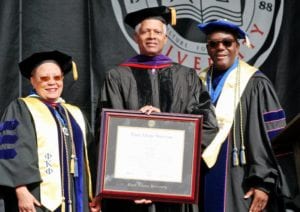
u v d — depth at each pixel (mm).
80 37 8719
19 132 7371
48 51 8016
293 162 7812
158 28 7645
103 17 8773
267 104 7980
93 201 7523
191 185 7281
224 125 7945
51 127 7496
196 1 8961
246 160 7883
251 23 9023
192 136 7344
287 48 9039
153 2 8875
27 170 7242
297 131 6812
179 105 7539
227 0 9008
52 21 8672
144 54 7734
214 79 8242
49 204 7273
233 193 7816
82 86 8703
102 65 8734
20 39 8586
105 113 7348
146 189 7266
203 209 7945
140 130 7348
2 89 8492
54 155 7422
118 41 8781
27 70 7684
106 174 7273
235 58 8297
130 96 7547
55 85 7609
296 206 7758
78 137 7594
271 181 7719
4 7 8570
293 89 9008
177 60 8875
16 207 7340
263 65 9000
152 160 7309
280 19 9062
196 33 8922
